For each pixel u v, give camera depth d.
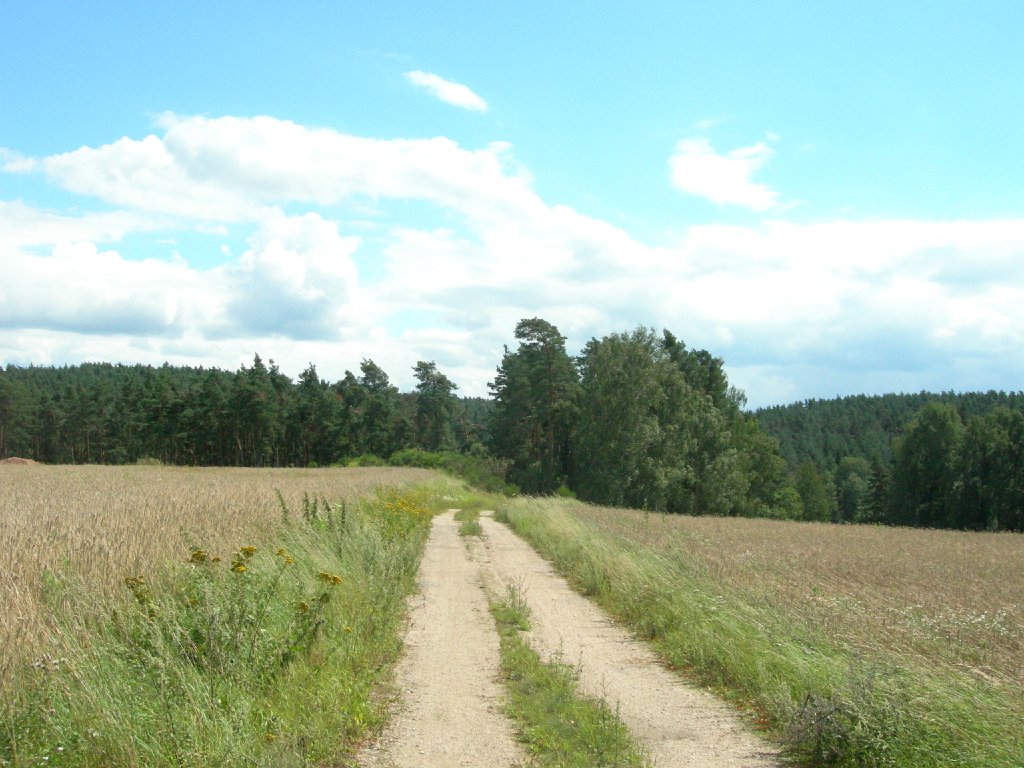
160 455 104.12
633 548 16.34
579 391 76.38
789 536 29.70
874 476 97.25
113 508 15.48
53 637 6.56
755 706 8.07
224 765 5.67
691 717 7.77
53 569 8.39
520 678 8.98
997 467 72.19
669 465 65.88
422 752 6.68
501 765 6.40
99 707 5.81
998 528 71.75
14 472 50.34
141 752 5.64
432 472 72.69
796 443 167.25
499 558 20.03
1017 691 6.84
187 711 6.08
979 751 5.75
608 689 8.73
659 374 66.81
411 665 9.58
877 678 6.79
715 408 73.19
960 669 7.54
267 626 8.31
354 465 88.56
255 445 102.06
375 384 114.00
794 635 8.78
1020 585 16.30
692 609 10.81
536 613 13.07
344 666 8.40
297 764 5.91
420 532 23.11
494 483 73.31
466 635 11.24
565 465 81.88
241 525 13.81
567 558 18.20
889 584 15.55
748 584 12.84
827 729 6.48
